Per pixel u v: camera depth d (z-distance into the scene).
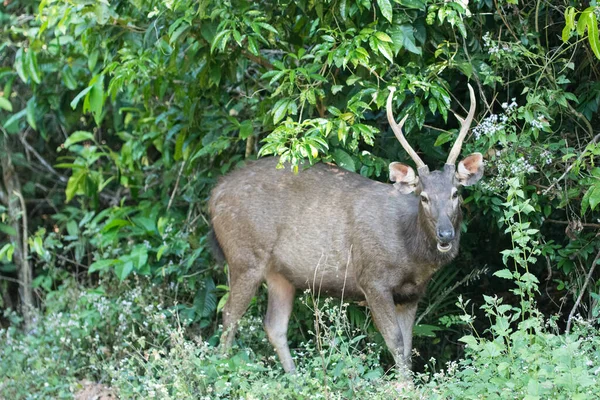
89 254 15.57
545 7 11.34
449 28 10.91
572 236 11.03
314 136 9.93
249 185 11.26
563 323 12.20
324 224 10.94
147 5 11.48
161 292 12.96
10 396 11.23
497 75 11.03
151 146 15.89
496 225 12.13
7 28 15.44
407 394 8.75
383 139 12.09
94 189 14.94
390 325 10.63
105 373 11.64
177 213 14.08
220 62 11.74
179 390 9.49
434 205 10.02
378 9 10.52
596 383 7.97
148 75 12.44
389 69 10.95
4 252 14.54
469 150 11.05
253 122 12.12
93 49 13.05
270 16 11.43
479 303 12.80
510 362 8.49
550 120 10.63
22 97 16.53
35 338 12.58
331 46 10.56
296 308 12.23
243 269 11.23
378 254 10.62
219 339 12.05
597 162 11.09
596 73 11.21
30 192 17.28
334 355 9.57
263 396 9.45
